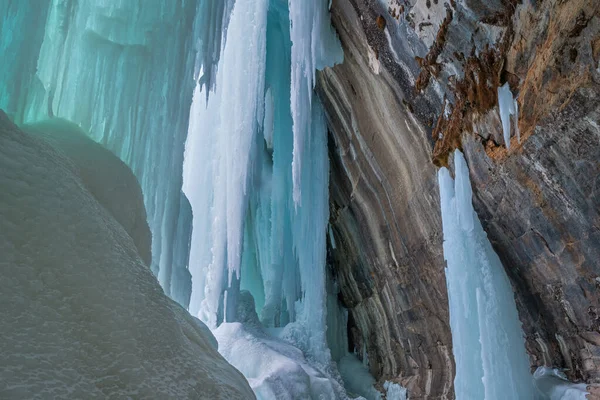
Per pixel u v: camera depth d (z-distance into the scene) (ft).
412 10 26.55
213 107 50.96
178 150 20.04
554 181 20.77
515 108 21.76
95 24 17.98
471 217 25.91
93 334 8.07
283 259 54.29
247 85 48.73
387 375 45.83
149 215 18.92
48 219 8.87
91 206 10.24
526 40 20.31
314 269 48.75
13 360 6.82
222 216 49.03
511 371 23.80
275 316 53.67
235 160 48.11
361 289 49.34
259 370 39.81
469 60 24.16
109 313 8.51
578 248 20.98
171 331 9.37
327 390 40.63
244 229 52.54
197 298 49.14
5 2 12.43
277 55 55.16
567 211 20.85
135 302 9.12
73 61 17.02
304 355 47.09
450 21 24.00
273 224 55.67
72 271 8.54
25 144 10.10
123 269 9.50
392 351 44.65
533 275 24.39
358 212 44.83
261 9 48.62
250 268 58.18
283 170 55.77
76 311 8.14
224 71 50.31
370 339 50.26
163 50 19.52
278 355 41.47
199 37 22.56
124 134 18.12
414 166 32.78
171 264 19.60
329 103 44.52
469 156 26.14
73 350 7.61
